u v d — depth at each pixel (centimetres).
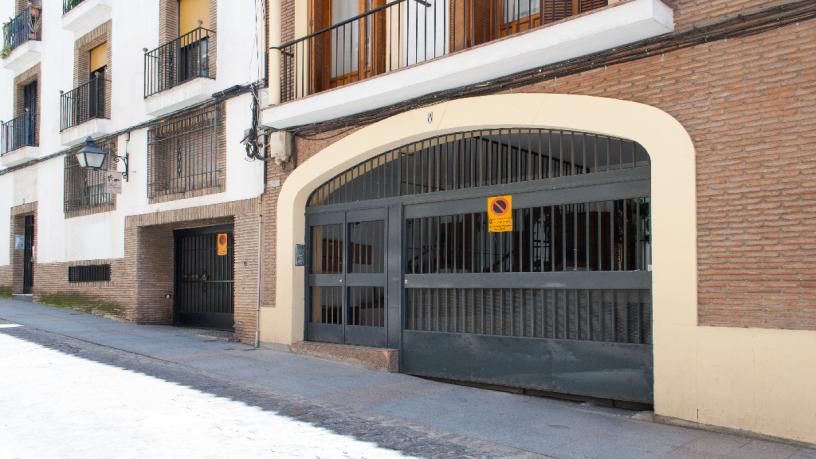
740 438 536
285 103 915
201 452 487
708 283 569
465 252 781
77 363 838
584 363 667
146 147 1265
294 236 959
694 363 570
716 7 580
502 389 753
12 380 722
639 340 635
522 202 727
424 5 797
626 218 647
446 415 619
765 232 541
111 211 1354
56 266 1535
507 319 739
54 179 1560
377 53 907
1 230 1786
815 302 514
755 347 539
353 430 562
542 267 707
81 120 1448
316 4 969
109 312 1339
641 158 641
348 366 855
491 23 789
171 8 1231
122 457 470
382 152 872
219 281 1230
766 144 546
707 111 579
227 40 1101
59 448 488
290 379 773
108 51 1391
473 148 786
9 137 1747
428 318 820
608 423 592
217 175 1117
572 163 690
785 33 543
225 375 788
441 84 757
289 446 509
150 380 749
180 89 1136
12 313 1356
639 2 581
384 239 872
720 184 567
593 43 631
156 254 1304
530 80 701
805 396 514
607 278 652
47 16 1622
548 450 511
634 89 627
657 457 493
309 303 968
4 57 1736
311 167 936
